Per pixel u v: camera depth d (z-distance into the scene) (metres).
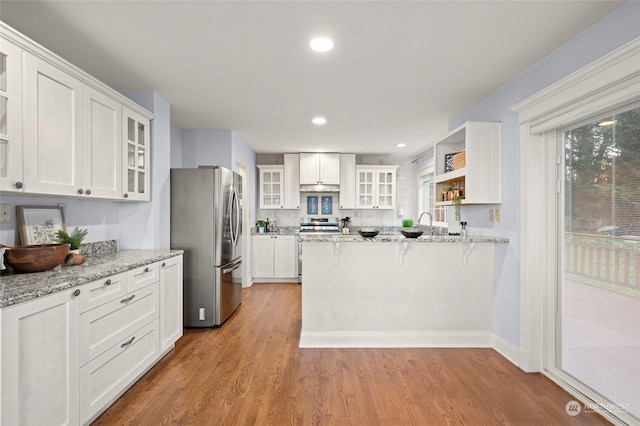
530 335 2.52
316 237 3.00
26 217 2.17
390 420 1.94
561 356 2.46
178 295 3.01
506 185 2.81
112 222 3.04
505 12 1.85
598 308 2.12
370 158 6.44
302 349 2.98
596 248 2.13
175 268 2.95
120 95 2.54
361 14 1.87
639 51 1.62
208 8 1.82
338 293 3.06
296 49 2.28
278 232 6.08
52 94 1.93
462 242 2.89
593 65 1.85
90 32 2.06
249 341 3.17
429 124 4.17
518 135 2.65
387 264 3.07
